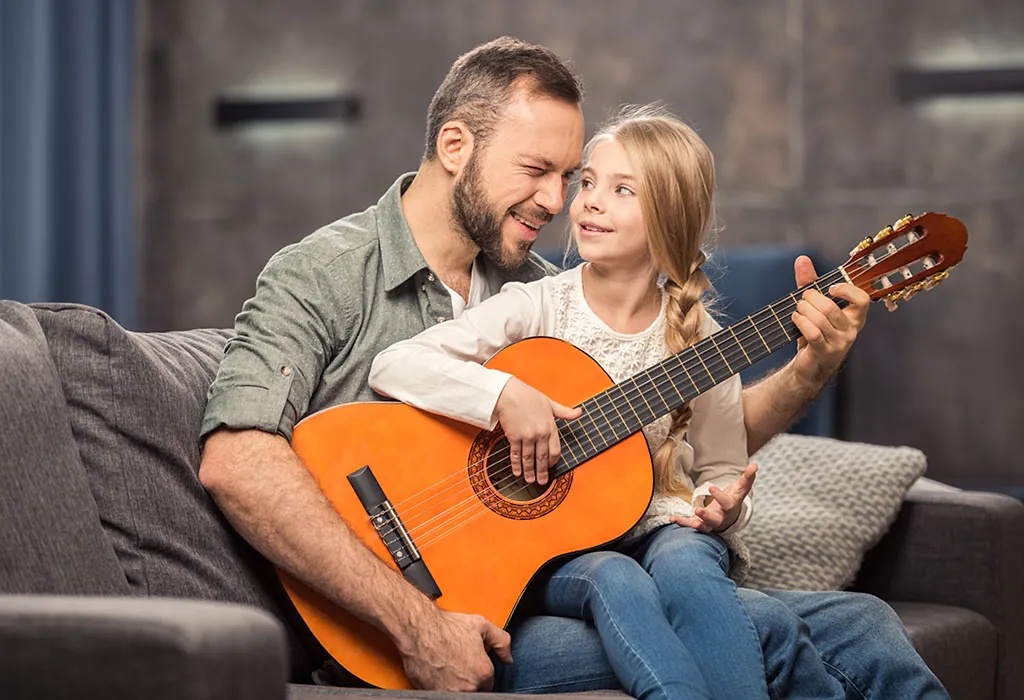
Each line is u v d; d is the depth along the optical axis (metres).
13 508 1.45
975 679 2.28
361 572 1.64
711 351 1.88
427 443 1.79
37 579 1.45
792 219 4.72
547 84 1.97
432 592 1.71
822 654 1.85
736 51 4.75
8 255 4.43
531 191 1.97
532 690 1.71
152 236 5.20
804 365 1.95
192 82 5.17
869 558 2.51
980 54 4.59
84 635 1.06
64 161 4.62
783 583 2.34
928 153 4.63
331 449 1.77
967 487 4.54
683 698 1.55
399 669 1.68
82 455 1.66
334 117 5.00
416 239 2.03
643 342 1.97
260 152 5.14
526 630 1.76
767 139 4.73
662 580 1.70
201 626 1.05
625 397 1.85
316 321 1.86
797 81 4.71
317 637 1.68
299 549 1.64
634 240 1.94
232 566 1.73
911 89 4.61
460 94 2.00
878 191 4.66
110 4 4.85
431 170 2.03
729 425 2.00
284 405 1.76
